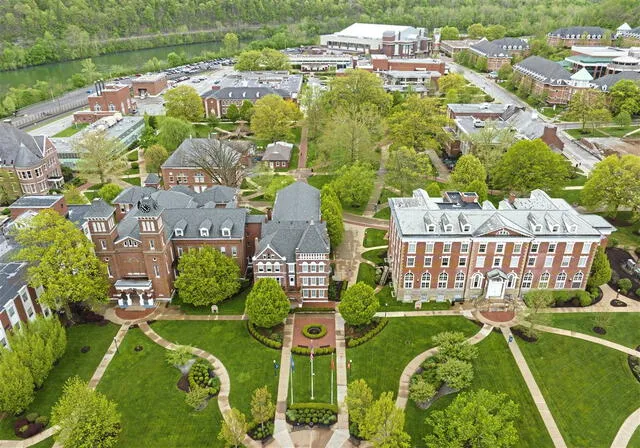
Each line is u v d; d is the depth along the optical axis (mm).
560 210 100000
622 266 111125
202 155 142375
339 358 86375
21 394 73812
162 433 72625
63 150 171000
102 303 98125
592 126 194000
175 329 93625
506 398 78250
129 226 101000
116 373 83375
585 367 84375
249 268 112750
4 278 90000
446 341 83750
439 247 96312
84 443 64875
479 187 125875
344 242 122438
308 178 161000
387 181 139625
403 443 63750
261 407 70625
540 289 100188
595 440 71500
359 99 192125
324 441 71438
